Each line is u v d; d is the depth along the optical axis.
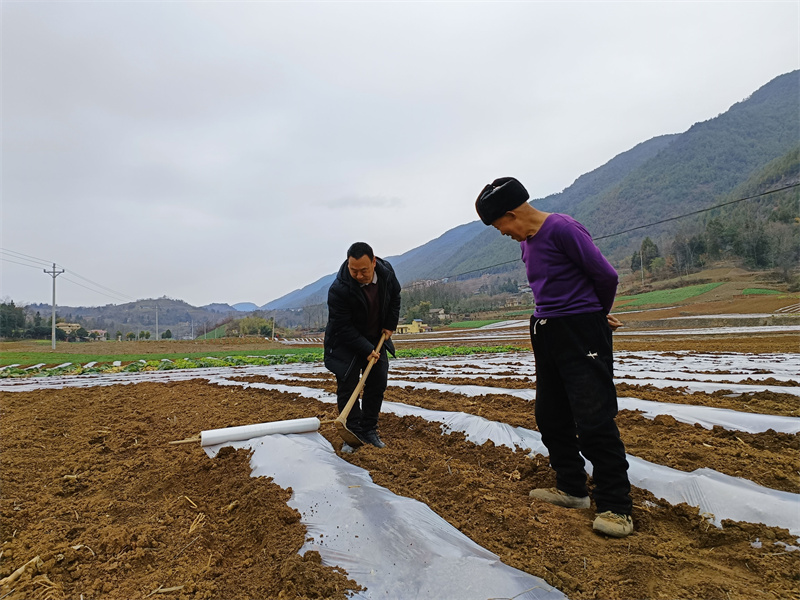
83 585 2.25
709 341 22.33
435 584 2.12
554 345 2.88
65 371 18.38
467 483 3.22
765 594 1.99
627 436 4.03
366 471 3.49
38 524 2.89
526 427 4.29
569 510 2.91
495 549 2.42
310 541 2.50
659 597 2.02
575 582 2.11
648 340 26.22
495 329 62.75
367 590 2.13
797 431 3.81
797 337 21.80
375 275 4.30
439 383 8.19
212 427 5.23
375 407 4.48
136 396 8.63
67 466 4.16
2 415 6.83
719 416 4.30
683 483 2.94
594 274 2.75
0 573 2.33
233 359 22.58
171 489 3.55
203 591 2.17
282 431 4.21
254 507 2.94
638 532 2.63
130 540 2.63
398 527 2.55
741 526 2.49
